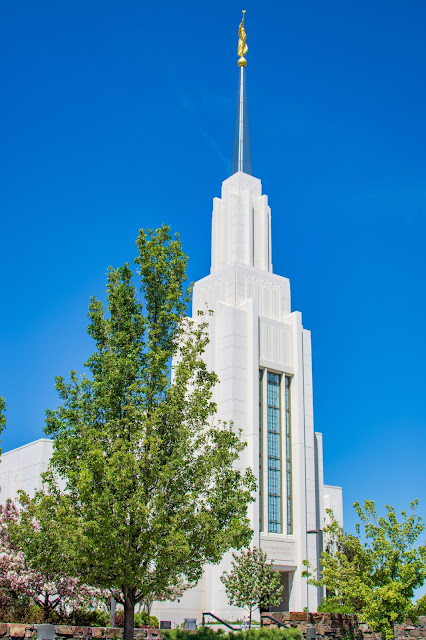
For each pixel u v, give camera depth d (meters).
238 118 78.69
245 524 25.38
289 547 59.50
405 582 32.81
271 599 48.59
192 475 24.94
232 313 63.59
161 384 24.95
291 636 33.56
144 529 23.09
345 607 41.22
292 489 62.16
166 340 26.20
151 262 26.41
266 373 63.94
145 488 23.22
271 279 69.06
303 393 65.94
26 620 31.59
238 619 52.53
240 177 74.00
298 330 67.31
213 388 62.72
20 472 62.06
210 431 26.81
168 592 27.97
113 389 24.75
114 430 24.28
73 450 24.06
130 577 22.53
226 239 71.56
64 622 32.59
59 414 24.52
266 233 72.69
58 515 22.98
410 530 34.25
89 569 23.30
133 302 26.52
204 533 24.33
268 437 62.19
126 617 23.52
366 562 34.44
